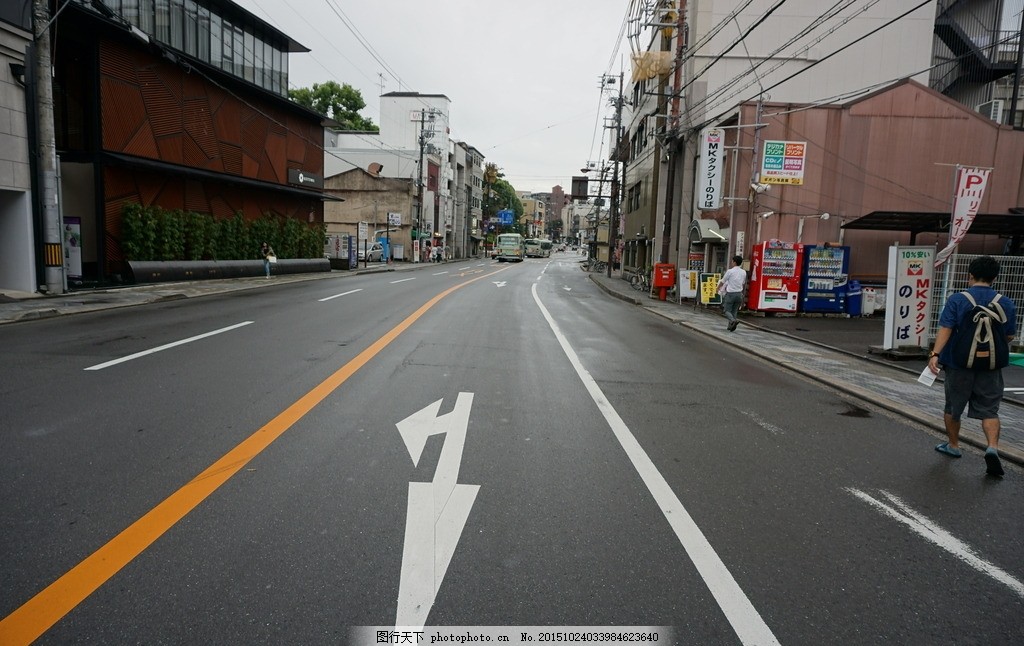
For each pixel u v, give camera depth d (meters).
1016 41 20.83
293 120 30.50
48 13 14.06
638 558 3.28
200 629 2.55
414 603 2.79
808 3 22.53
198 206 23.44
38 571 2.92
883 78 22.69
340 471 4.27
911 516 4.04
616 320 15.39
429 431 5.25
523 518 3.69
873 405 7.28
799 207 18.23
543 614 2.76
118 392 6.09
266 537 3.31
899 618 2.86
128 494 3.77
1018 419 6.87
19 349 8.21
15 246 14.70
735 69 22.81
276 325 11.12
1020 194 18.25
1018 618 2.91
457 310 14.99
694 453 5.07
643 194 32.31
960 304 5.23
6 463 4.20
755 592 3.02
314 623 2.62
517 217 114.44
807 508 4.07
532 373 7.93
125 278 19.42
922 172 18.22
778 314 17.75
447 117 66.81
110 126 18.61
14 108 14.21
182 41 22.44
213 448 4.61
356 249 37.75
